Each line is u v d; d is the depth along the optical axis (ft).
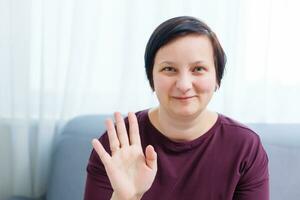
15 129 4.26
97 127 4.14
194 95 2.37
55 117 4.28
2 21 4.05
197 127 2.62
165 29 2.31
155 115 2.78
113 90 4.35
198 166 2.66
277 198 3.80
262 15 4.07
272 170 3.86
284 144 3.96
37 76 4.25
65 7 4.08
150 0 4.06
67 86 4.12
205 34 2.34
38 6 4.09
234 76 4.11
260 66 4.18
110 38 4.21
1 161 4.47
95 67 4.27
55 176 4.05
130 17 4.05
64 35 4.13
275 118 4.36
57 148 4.15
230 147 2.69
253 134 2.80
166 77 2.36
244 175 2.71
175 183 2.65
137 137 2.37
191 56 2.29
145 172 2.22
